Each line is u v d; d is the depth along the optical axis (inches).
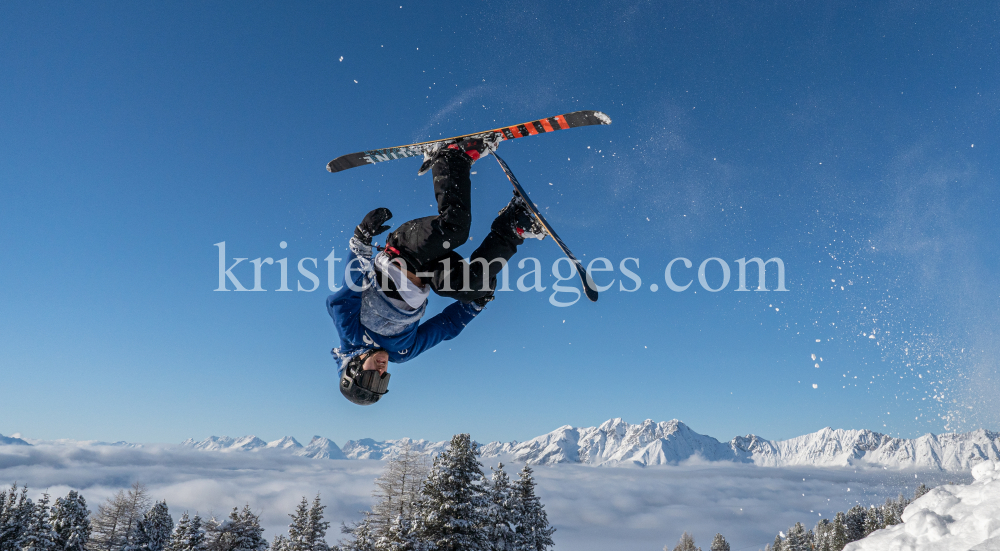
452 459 887.7
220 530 1358.3
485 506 918.4
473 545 861.2
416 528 875.4
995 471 95.7
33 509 1662.2
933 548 82.0
